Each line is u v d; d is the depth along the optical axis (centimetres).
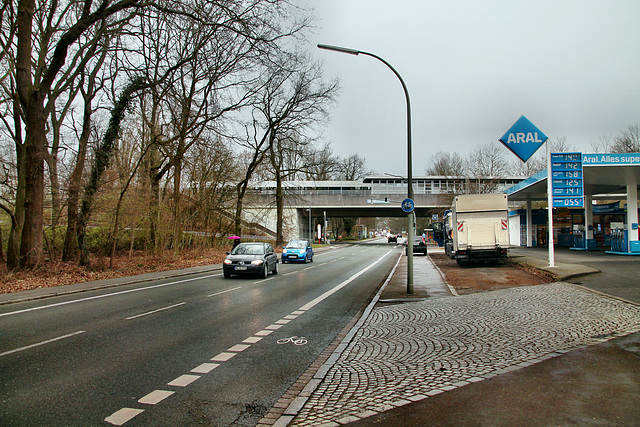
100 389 471
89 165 2233
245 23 1530
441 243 5866
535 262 2033
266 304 1112
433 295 1224
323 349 655
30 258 1583
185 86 2561
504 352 586
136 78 2016
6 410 409
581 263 1883
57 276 1611
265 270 1847
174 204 2644
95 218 2164
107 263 2272
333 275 1994
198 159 2938
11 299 1142
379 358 586
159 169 2650
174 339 716
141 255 2911
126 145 2702
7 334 744
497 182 5525
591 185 2620
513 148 1789
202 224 3284
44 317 912
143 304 1103
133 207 2345
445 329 755
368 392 452
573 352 569
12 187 1967
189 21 1622
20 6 1559
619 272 1510
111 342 690
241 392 467
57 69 1588
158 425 380
